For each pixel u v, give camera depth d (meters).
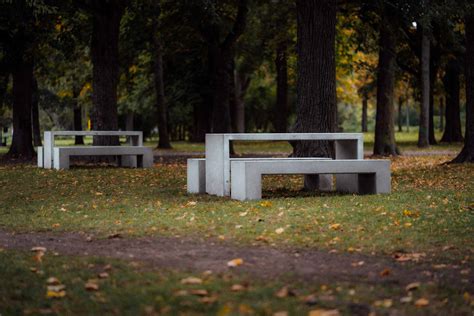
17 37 27.14
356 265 6.70
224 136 12.78
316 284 5.95
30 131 29.70
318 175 14.15
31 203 12.34
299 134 13.13
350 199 11.87
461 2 20.30
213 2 25.61
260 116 67.12
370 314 5.08
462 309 5.23
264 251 7.40
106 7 24.95
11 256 7.24
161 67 39.31
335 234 8.37
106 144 24.88
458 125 47.16
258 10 35.75
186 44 37.62
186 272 6.40
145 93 49.53
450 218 9.59
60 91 49.88
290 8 33.19
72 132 21.25
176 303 5.33
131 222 9.62
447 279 6.13
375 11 25.91
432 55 40.72
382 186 12.92
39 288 5.89
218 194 12.98
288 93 57.16
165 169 20.36
